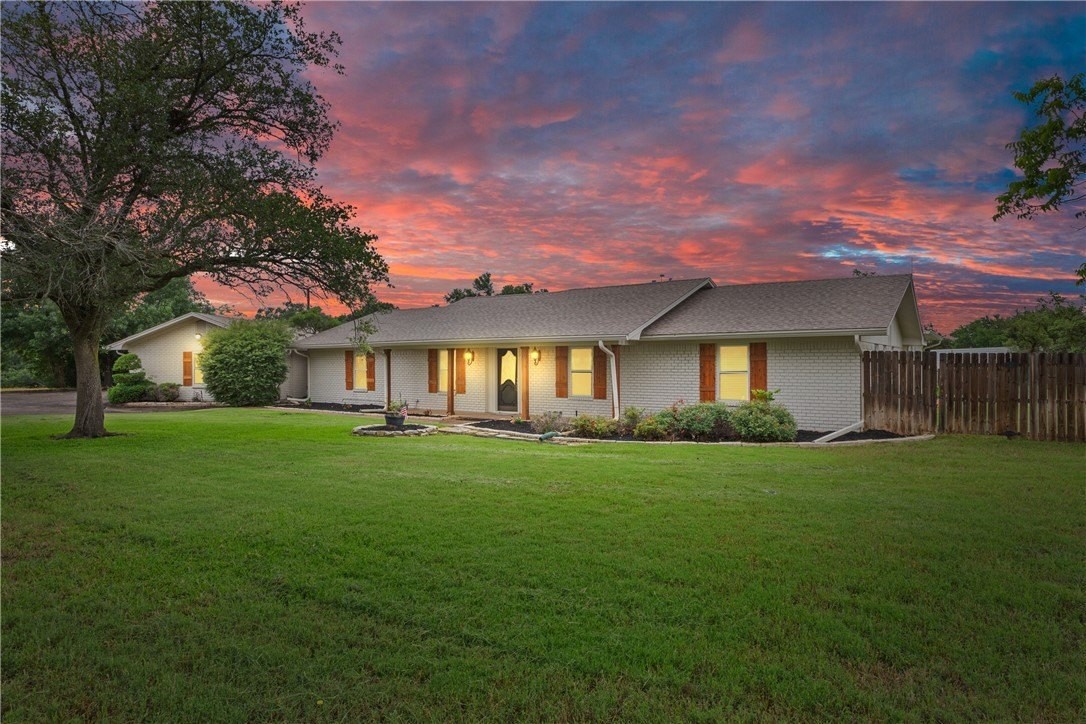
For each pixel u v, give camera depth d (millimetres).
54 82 11641
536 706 2936
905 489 7500
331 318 35719
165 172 11828
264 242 13031
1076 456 10102
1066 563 4828
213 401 25922
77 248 8570
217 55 12781
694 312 16844
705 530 5703
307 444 12188
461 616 3889
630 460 9906
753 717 2852
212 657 3438
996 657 3348
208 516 6340
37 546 5453
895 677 3182
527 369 18109
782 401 14742
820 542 5332
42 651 3535
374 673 3270
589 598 4137
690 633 3639
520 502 6891
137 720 2879
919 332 18750
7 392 34531
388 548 5238
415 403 21656
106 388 36219
